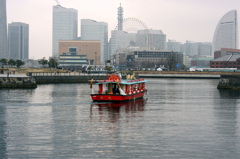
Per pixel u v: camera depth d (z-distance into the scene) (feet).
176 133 203.21
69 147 174.81
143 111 286.25
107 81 333.62
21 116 257.34
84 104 325.01
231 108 309.63
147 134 200.44
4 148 173.27
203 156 162.40
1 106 309.63
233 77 549.54
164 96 423.64
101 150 170.19
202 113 278.05
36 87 538.88
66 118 250.16
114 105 319.68
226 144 180.75
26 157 160.66
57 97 392.47
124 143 181.57
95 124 228.63
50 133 202.69
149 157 160.66
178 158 159.53
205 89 550.77
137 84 385.91
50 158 159.43
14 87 518.78
